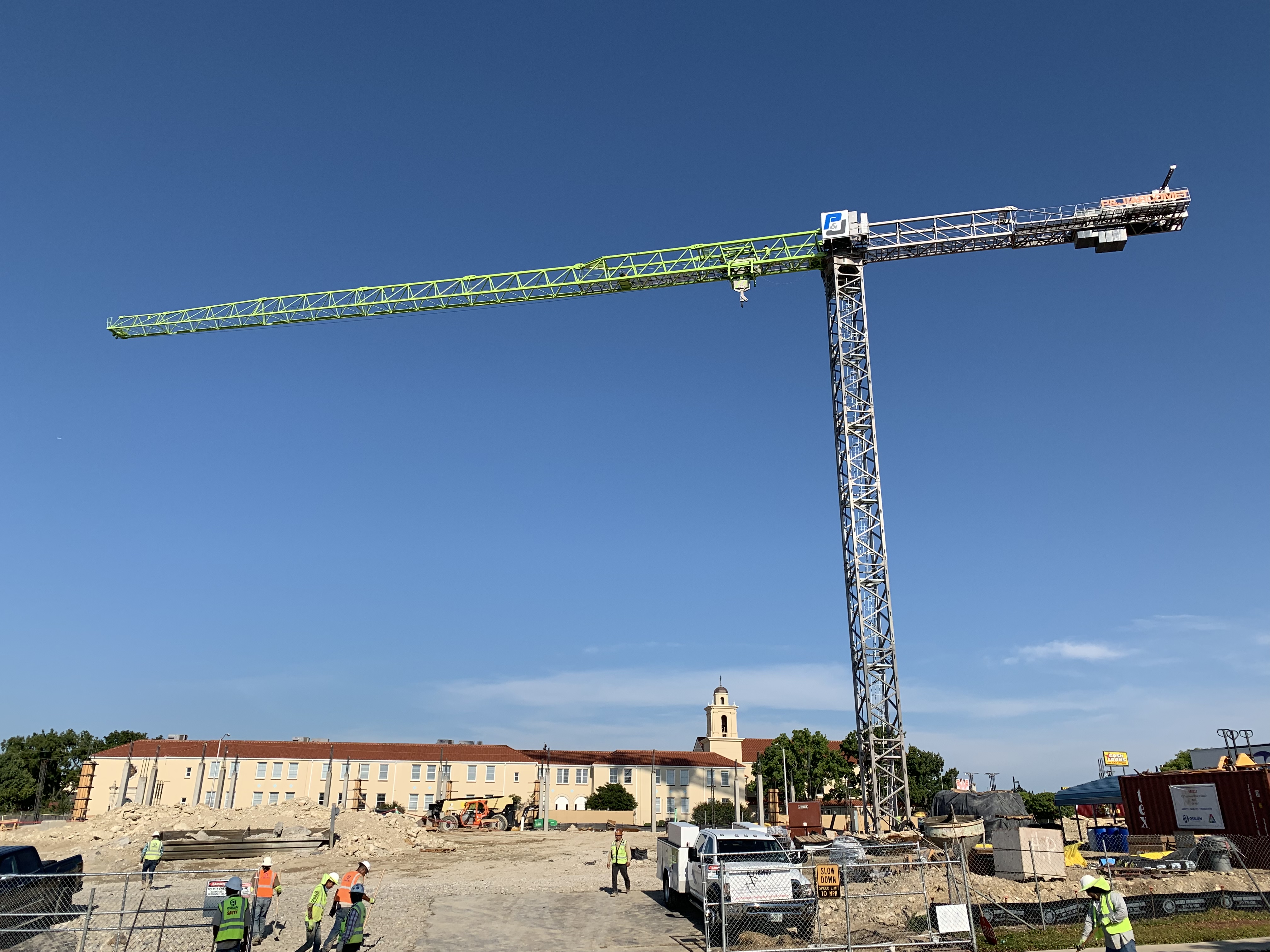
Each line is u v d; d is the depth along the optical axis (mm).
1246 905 25000
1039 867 28141
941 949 20359
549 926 24344
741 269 63875
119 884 32688
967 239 58812
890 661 49594
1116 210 58031
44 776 99250
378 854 46156
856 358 57219
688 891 26078
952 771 84250
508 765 106875
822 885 20625
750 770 112062
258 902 21922
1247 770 37906
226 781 101562
